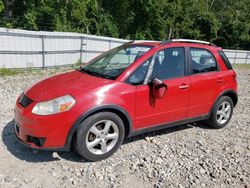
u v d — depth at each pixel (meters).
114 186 3.59
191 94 5.02
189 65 5.04
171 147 4.80
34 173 3.73
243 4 49.75
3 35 11.05
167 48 4.78
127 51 4.82
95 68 4.78
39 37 12.42
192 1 36.59
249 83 13.31
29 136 3.88
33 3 22.75
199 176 3.96
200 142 5.09
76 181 3.63
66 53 14.11
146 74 4.45
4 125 5.23
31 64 12.44
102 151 4.15
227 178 3.97
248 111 7.51
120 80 4.23
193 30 37.31
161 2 29.88
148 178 3.82
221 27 41.44
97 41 15.89
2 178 3.57
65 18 23.28
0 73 10.84
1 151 4.23
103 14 26.97
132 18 29.25
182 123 5.16
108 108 4.02
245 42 41.81
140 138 5.05
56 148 3.84
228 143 5.19
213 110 5.59
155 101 4.53
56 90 4.00
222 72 5.60
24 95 4.20
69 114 3.78
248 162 4.49
